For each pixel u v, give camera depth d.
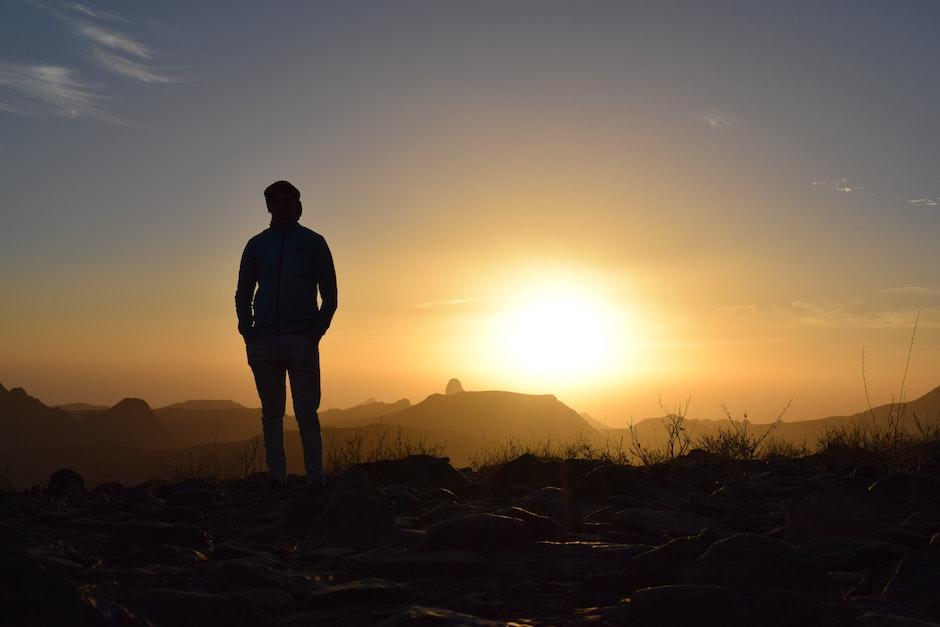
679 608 2.56
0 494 7.00
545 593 3.38
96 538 5.24
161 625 2.90
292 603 3.25
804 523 4.44
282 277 7.79
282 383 7.98
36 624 2.28
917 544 4.15
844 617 2.64
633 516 5.03
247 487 8.12
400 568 3.88
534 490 7.48
